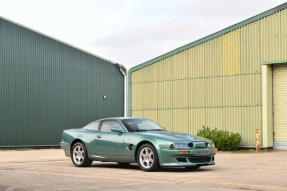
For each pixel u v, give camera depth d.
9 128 24.25
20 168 10.45
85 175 8.73
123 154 9.91
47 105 26.25
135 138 9.70
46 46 26.42
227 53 18.73
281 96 17.41
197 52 19.89
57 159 13.93
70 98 27.52
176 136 9.41
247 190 6.42
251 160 12.50
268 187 6.77
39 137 25.67
